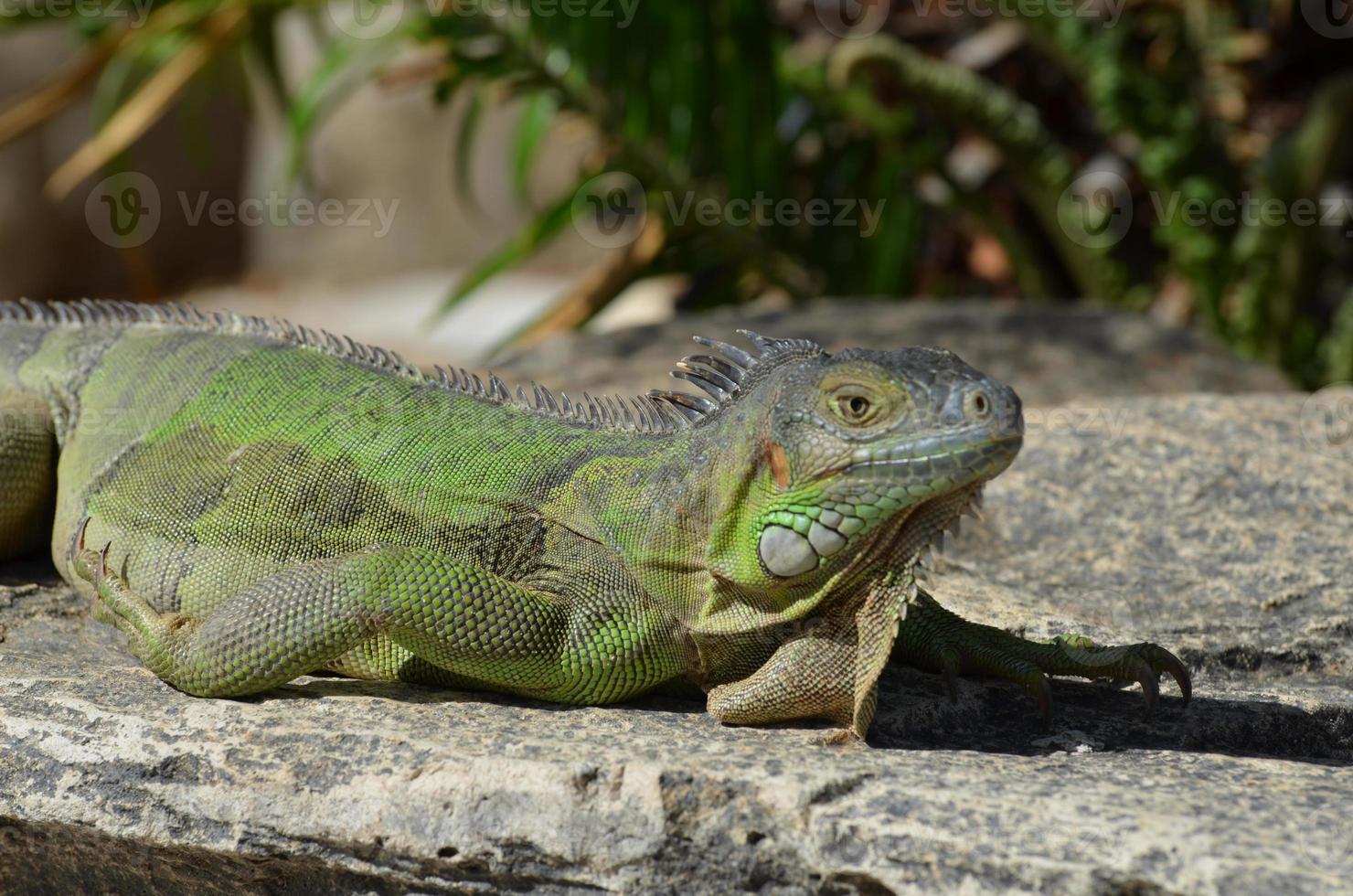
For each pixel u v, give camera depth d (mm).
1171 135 18156
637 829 6625
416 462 8406
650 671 7750
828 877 6414
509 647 7496
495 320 34656
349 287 40500
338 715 7480
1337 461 11172
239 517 8633
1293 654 8859
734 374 7992
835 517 6977
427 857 6781
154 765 7172
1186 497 10711
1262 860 5969
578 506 8008
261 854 7008
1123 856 6062
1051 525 10523
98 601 8531
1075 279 20734
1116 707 8125
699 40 17328
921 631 8305
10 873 7926
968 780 6789
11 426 9641
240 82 20281
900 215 19188
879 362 7012
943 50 20562
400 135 40625
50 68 38031
